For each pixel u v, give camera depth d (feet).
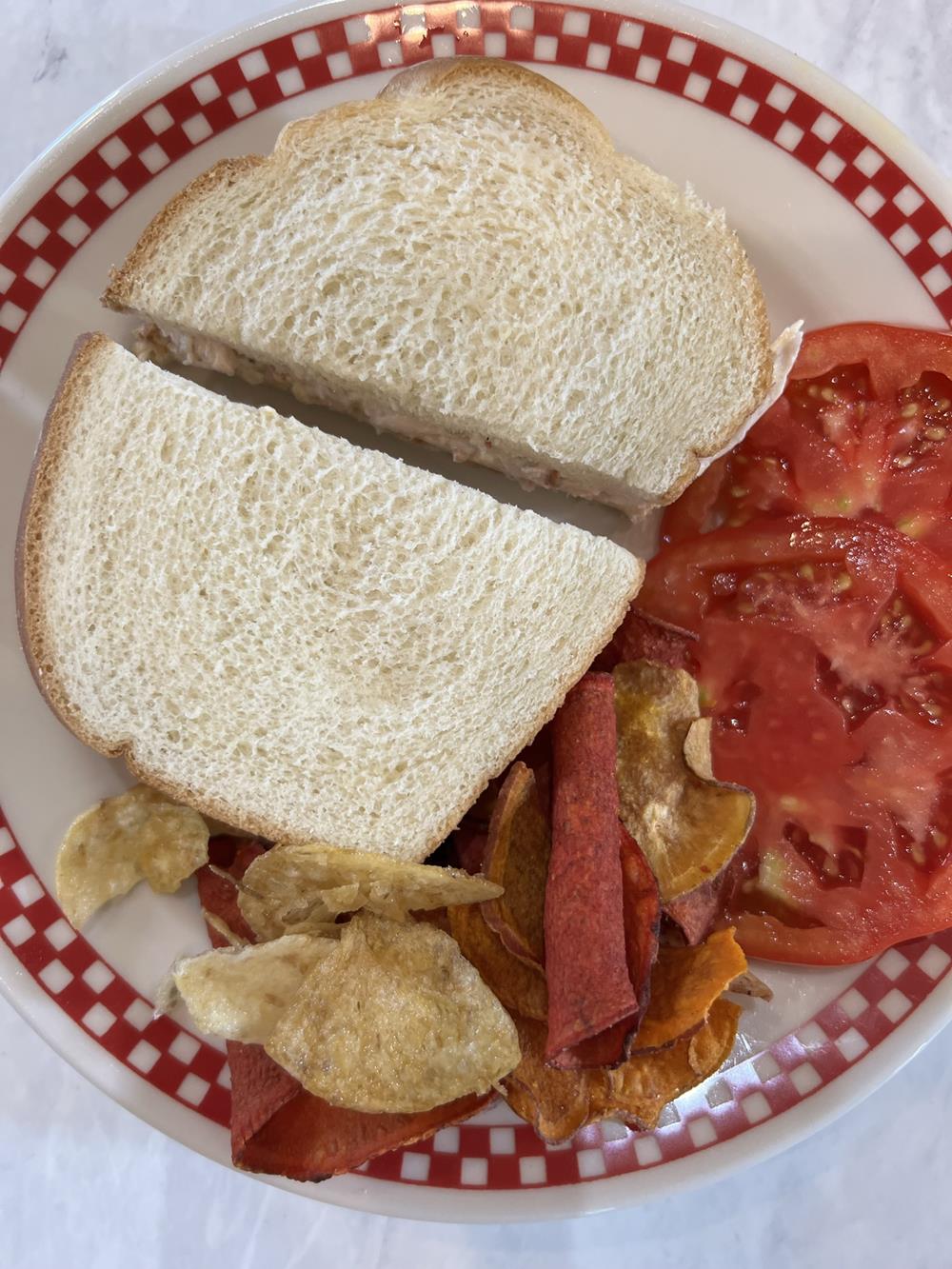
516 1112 0.58
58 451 0.56
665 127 0.64
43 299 0.61
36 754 0.61
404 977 0.55
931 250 0.65
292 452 0.55
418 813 0.60
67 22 0.70
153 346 0.62
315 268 0.56
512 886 0.58
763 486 0.69
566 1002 0.53
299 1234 0.71
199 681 0.58
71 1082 0.70
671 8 0.61
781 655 0.66
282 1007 0.55
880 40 0.73
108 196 0.60
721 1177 0.61
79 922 0.60
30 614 0.57
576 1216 0.61
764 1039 0.64
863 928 0.64
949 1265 0.72
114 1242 0.70
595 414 0.61
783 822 0.66
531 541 0.58
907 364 0.66
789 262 0.66
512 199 0.57
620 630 0.65
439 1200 0.61
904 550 0.65
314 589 0.56
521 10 0.61
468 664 0.59
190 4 0.71
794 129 0.64
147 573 0.56
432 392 0.58
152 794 0.61
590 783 0.57
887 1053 0.63
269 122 0.61
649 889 0.56
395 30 0.61
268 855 0.56
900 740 0.65
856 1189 0.73
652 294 0.60
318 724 0.58
